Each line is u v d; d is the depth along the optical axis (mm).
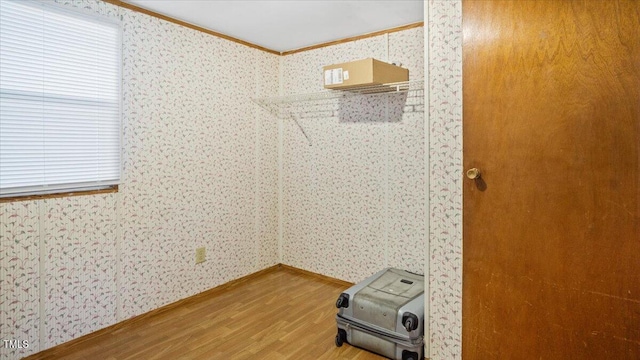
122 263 2406
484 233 1563
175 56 2652
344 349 2197
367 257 3059
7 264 1919
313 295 2977
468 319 1629
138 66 2436
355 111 3057
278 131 3568
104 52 2260
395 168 2861
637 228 1229
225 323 2490
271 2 2363
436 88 1829
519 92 1450
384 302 2123
